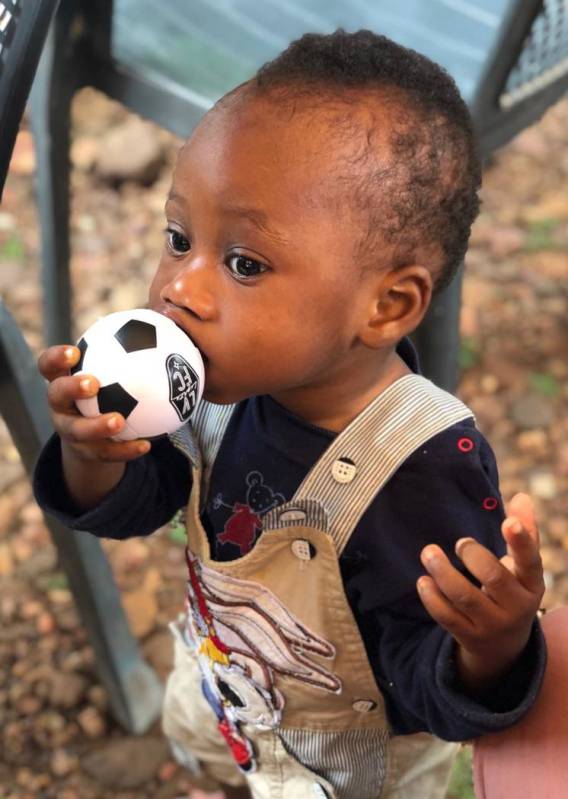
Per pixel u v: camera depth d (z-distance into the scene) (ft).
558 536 6.68
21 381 4.00
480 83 4.91
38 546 6.60
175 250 2.66
